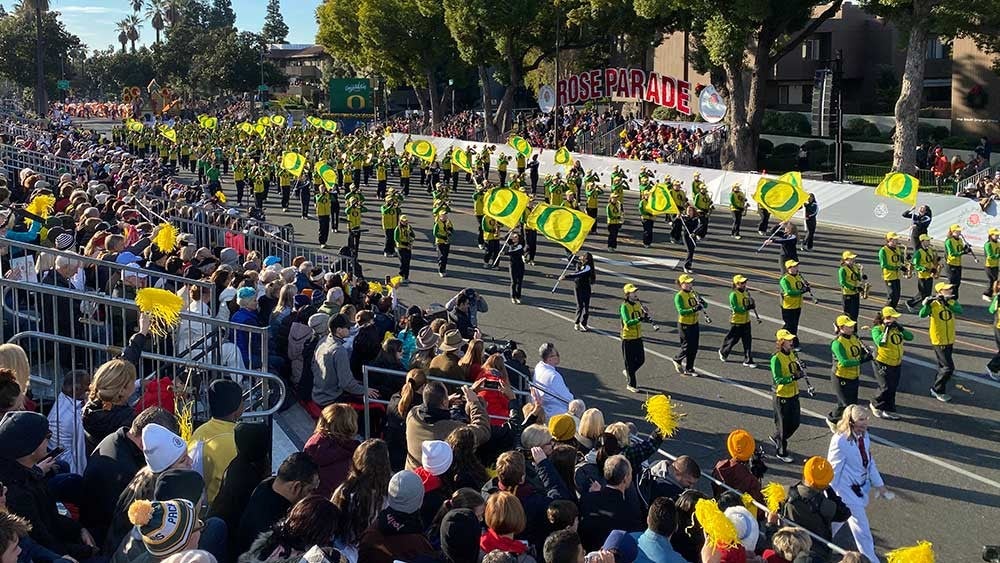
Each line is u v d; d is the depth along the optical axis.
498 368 10.24
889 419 13.91
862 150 46.50
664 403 8.78
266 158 38.66
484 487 7.52
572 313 20.38
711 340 18.06
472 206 36.03
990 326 18.72
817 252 25.88
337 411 7.31
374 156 42.88
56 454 7.07
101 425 6.94
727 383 15.62
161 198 24.09
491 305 21.14
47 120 66.19
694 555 7.18
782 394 12.36
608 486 7.38
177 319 8.19
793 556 6.83
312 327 11.10
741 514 6.94
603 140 49.62
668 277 23.45
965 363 16.42
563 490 7.39
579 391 15.30
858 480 9.55
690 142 44.75
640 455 8.48
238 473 6.42
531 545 6.72
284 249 22.56
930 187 37.16
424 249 27.59
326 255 23.09
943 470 12.18
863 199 28.98
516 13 49.72
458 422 8.15
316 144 50.38
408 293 22.30
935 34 38.62
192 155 47.59
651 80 46.03
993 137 45.25
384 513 6.05
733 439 9.16
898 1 31.28
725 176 33.66
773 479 12.01
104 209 18.17
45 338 8.52
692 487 8.38
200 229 21.34
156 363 9.23
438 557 6.05
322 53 111.62
